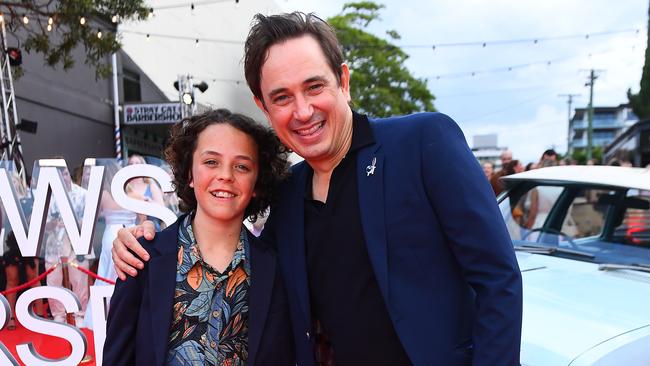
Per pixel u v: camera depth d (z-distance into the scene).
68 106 9.77
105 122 11.20
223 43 16.31
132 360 1.38
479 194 1.23
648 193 2.53
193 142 1.50
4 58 6.68
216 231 1.47
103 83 11.13
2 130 6.38
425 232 1.29
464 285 1.33
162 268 1.38
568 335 1.69
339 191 1.39
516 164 6.99
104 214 3.04
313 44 1.33
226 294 1.42
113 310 1.39
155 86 13.11
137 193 3.03
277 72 1.32
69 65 7.75
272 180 1.57
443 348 1.26
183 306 1.38
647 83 14.27
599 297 1.99
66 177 2.81
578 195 2.85
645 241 2.54
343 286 1.37
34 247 2.70
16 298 3.18
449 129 1.33
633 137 16.25
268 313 1.45
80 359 2.68
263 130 1.54
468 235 1.21
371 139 1.37
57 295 2.71
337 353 1.41
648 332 1.68
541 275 2.30
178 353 1.34
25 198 2.98
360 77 22.84
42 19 8.53
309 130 1.35
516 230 2.97
